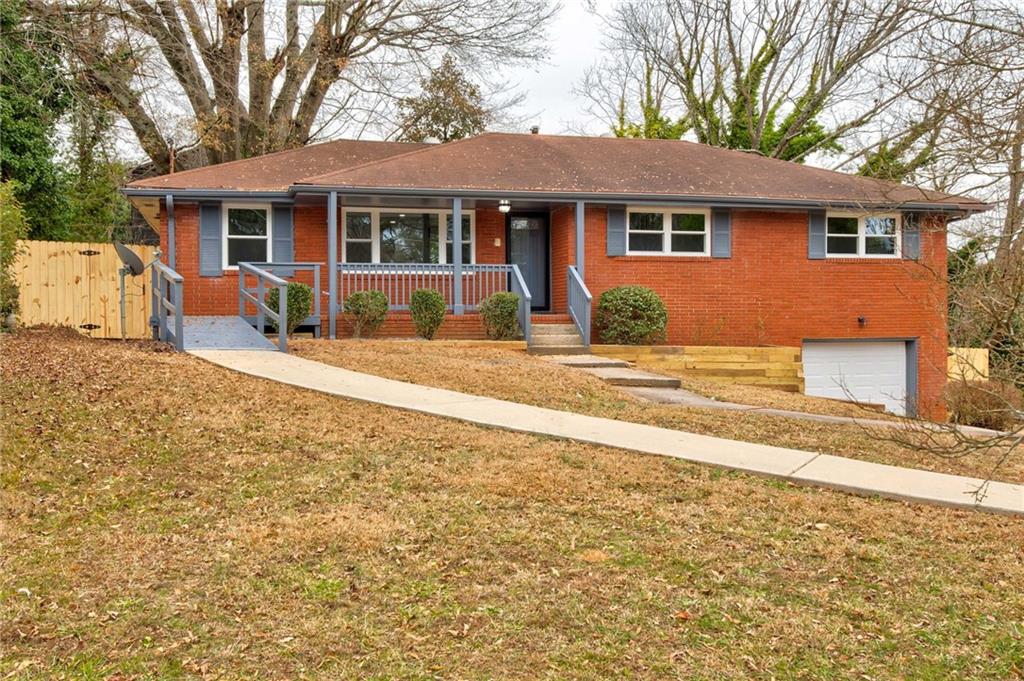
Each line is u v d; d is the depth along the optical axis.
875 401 17.41
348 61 24.62
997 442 5.77
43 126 20.05
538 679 3.48
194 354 10.64
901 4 10.50
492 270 15.45
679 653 3.73
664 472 6.45
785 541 5.09
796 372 14.37
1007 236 7.50
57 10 18.25
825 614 4.15
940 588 4.48
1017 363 5.94
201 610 4.00
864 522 5.47
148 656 3.59
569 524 5.27
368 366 10.66
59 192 20.83
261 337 12.37
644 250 16.73
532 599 4.21
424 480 6.05
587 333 14.70
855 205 15.39
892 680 3.56
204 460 6.35
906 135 9.38
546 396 9.62
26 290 15.66
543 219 18.09
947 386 9.88
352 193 14.89
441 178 15.78
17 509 5.22
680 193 16.17
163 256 15.91
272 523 5.14
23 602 4.01
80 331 15.95
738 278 16.86
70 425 6.88
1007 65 8.07
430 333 14.60
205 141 22.92
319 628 3.86
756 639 3.88
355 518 5.24
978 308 6.29
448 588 4.30
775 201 16.30
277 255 16.11
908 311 17.33
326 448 6.79
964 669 3.67
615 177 16.92
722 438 7.80
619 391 10.52
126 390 8.09
